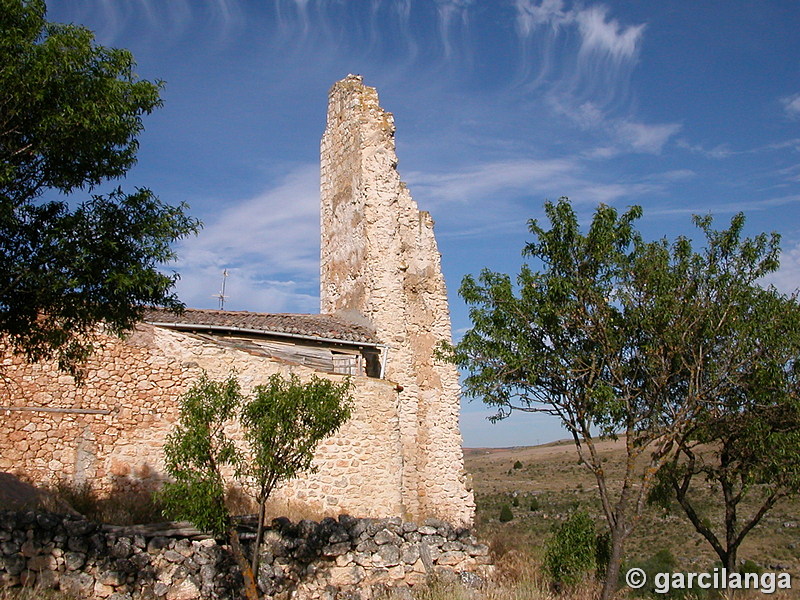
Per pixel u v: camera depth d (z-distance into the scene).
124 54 10.68
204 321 18.05
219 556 11.84
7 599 10.00
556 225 13.56
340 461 16.78
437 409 21.84
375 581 12.95
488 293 13.81
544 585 14.13
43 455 14.70
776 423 14.66
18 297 10.09
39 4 10.07
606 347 13.10
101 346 15.55
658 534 31.91
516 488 55.09
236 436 15.93
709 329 13.07
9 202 9.25
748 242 13.30
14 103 9.48
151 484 15.23
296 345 18.91
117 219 10.55
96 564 11.07
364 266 21.77
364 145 22.77
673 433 12.89
